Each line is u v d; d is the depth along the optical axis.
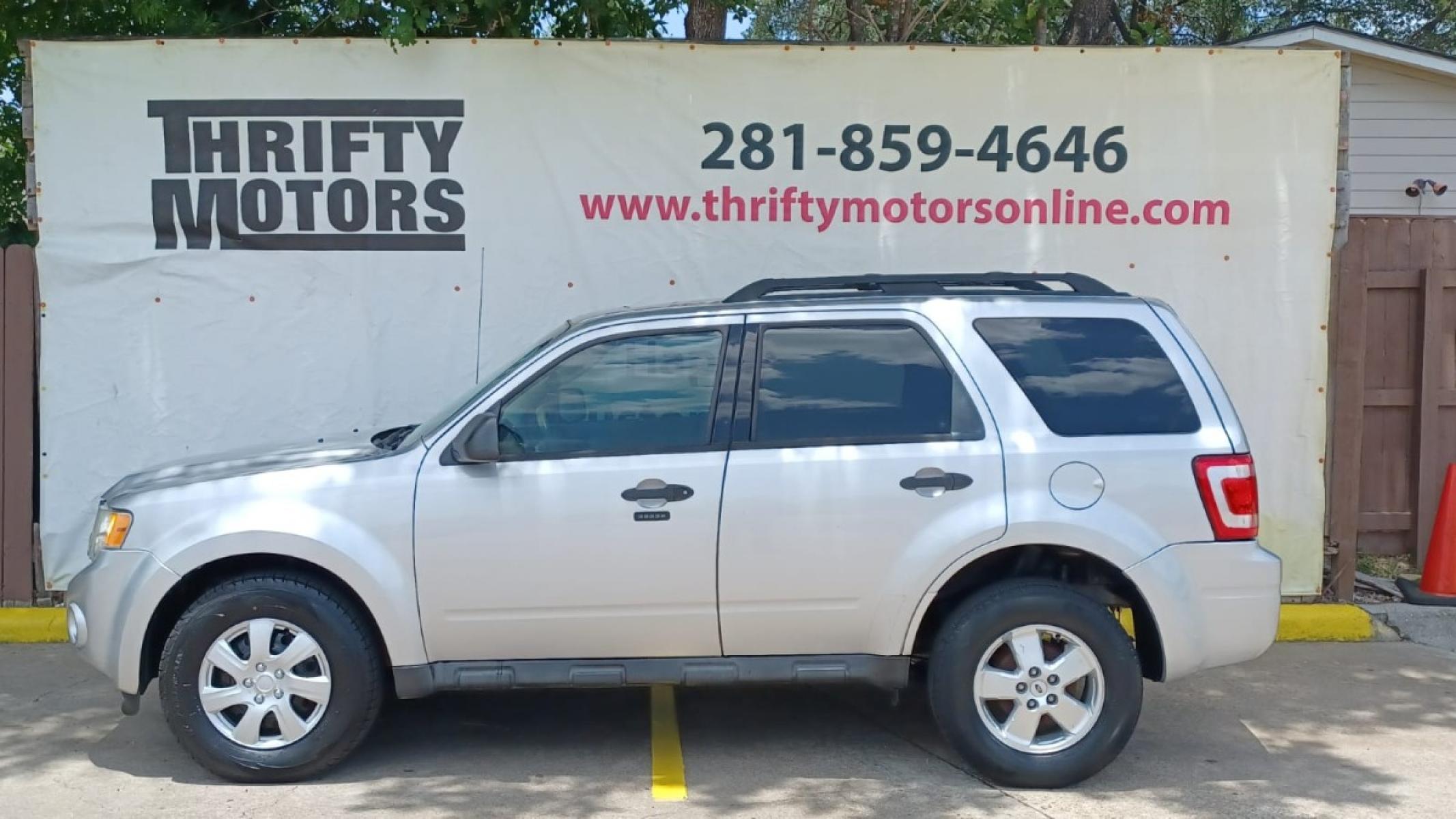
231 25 9.23
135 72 7.48
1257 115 7.76
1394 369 8.30
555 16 9.65
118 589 5.02
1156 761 5.48
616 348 5.17
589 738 5.73
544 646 5.06
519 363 5.18
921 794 5.05
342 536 4.94
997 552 5.07
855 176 7.75
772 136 7.70
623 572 4.99
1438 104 13.53
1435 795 5.09
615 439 5.10
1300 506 7.84
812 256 7.77
